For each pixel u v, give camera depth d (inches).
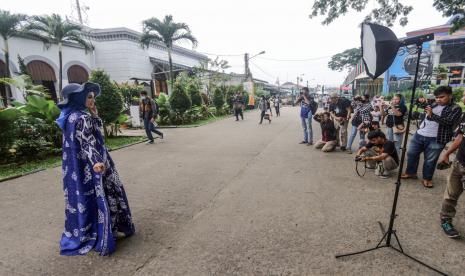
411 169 180.5
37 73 670.5
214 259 101.6
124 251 107.9
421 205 142.3
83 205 101.9
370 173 199.6
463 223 123.0
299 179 189.8
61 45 657.0
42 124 272.2
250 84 1058.1
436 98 155.9
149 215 139.2
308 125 313.6
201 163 238.8
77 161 98.7
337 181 183.9
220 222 129.9
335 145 278.2
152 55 964.6
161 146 320.2
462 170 105.5
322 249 106.0
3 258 105.1
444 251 102.9
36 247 112.3
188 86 655.8
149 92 684.1
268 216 134.5
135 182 191.8
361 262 97.6
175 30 698.8
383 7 372.5
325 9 393.7
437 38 701.3
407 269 93.3
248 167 223.1
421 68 705.6
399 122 221.8
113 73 858.1
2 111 230.7
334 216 132.8
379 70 101.0
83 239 104.7
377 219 128.6
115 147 308.3
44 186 187.6
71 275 94.6
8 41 605.6
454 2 315.9
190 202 154.6
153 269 96.7
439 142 157.3
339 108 276.2
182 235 119.0
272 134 403.5
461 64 679.1
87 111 106.3
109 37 841.5
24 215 142.4
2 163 246.7
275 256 102.3
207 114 666.2
